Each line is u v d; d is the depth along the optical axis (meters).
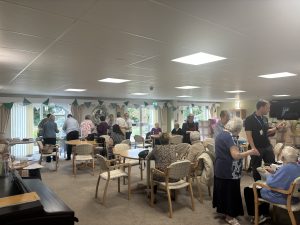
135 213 3.62
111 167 4.22
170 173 3.53
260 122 3.48
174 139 7.13
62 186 5.01
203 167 4.05
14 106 8.65
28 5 1.79
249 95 10.20
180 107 13.06
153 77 5.17
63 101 9.61
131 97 10.68
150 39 2.62
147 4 1.78
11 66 3.95
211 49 3.02
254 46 2.90
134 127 11.92
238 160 3.12
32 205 1.54
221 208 3.19
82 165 6.75
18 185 2.06
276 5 1.80
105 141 7.16
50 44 2.77
